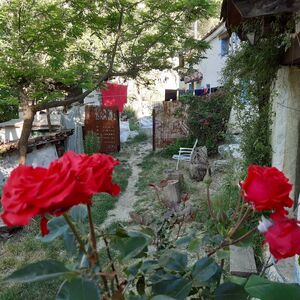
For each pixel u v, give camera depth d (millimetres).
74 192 722
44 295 3848
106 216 6352
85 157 837
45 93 6941
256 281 885
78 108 13570
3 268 4648
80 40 8422
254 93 4465
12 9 6230
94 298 751
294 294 840
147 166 10570
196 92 14953
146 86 9258
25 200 678
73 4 6727
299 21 3051
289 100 3744
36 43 6496
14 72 6211
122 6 7520
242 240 1085
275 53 3602
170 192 6145
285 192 847
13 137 9203
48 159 9539
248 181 885
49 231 978
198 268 1012
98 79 8109
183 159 10172
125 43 8625
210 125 11039
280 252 794
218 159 9656
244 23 3656
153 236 1263
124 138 15602
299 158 3795
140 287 1028
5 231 5586
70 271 785
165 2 7625
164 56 8609
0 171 7496
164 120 13164
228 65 4578
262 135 4539
